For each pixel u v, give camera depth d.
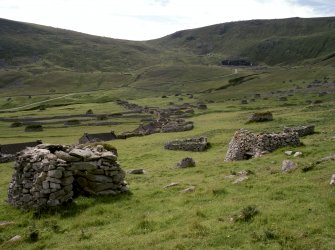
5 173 59.19
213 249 14.16
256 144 38.94
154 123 112.56
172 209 20.38
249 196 20.48
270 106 139.38
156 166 44.16
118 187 24.48
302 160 29.12
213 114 128.75
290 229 14.97
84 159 23.39
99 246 16.16
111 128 133.00
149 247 15.16
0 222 20.88
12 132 138.00
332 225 14.86
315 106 100.31
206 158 47.56
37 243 17.50
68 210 21.45
